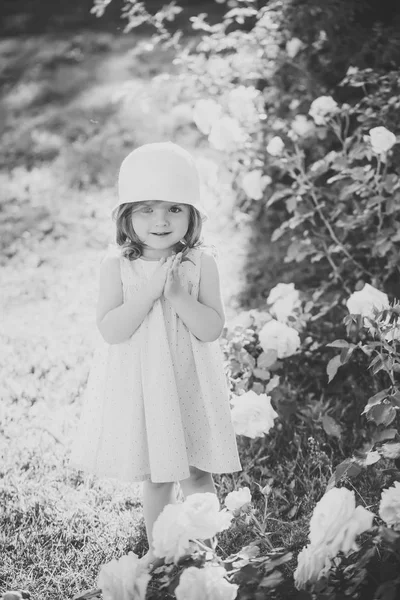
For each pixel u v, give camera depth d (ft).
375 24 18.98
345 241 17.37
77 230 22.81
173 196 9.75
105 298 10.07
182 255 10.02
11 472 12.17
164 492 10.07
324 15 18.42
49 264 20.89
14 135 30.07
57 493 11.69
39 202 24.91
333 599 7.89
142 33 37.40
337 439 12.47
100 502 11.59
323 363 14.30
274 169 19.39
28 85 34.09
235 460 10.03
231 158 18.13
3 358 15.78
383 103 15.75
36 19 40.60
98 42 37.14
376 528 8.43
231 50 23.32
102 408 9.96
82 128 29.71
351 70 16.12
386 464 11.40
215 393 10.04
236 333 13.58
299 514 10.94
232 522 10.63
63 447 12.82
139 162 9.88
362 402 13.19
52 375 15.01
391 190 14.71
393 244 15.01
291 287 14.33
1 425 13.43
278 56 18.30
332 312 15.75
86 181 26.04
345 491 8.04
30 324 17.62
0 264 21.11
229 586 7.81
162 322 9.84
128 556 8.18
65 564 10.14
